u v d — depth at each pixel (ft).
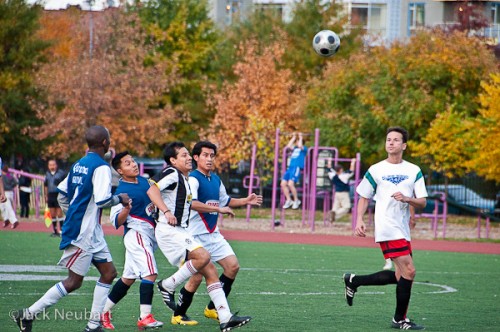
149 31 410.11
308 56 396.37
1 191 105.91
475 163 235.20
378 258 162.61
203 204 78.54
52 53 372.79
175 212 76.95
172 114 334.65
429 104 275.80
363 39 408.87
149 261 77.15
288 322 82.94
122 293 77.41
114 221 75.61
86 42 344.08
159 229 76.74
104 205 69.41
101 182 69.41
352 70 293.23
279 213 294.25
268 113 325.21
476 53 284.00
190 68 413.59
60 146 314.55
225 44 426.10
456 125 252.01
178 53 395.96
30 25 346.74
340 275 130.31
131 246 77.56
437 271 141.90
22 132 327.88
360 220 82.64
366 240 207.51
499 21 483.92
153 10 419.74
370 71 286.25
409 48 287.69
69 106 317.63
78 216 70.08
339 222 264.72
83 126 309.42
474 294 110.93
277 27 387.96
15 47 344.28
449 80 283.59
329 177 239.09
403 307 80.38
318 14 405.80
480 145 236.63
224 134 296.92
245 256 159.22
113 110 316.40
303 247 183.52
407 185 81.41
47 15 419.74
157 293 103.91
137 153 329.93
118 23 349.20
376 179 81.87
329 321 84.28
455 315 90.99
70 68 317.22
